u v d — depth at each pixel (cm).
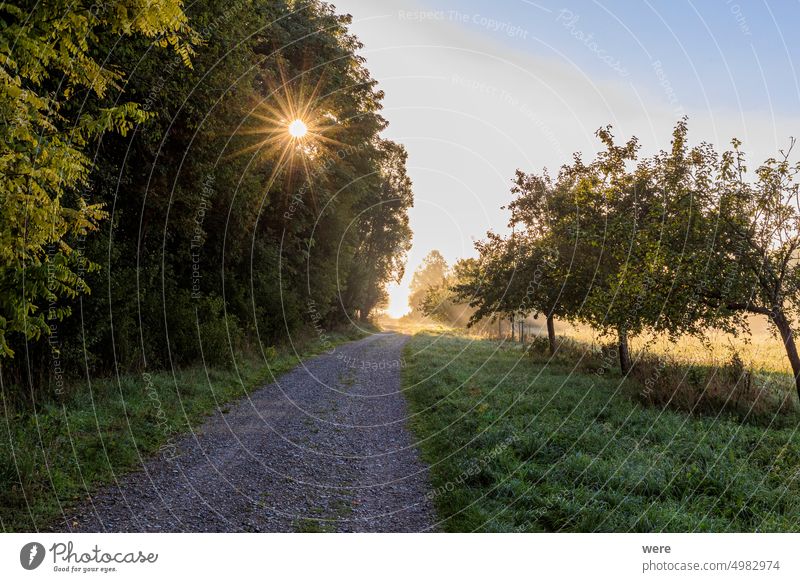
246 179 1812
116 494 619
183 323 1472
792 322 1057
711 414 1054
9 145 516
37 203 553
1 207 509
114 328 1192
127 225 1380
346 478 731
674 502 622
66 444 721
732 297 1077
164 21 690
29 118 511
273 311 2345
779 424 980
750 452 802
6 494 557
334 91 2070
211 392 1224
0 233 518
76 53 604
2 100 491
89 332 1095
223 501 622
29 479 588
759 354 1752
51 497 579
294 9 2022
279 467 759
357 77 2188
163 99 1153
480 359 2131
